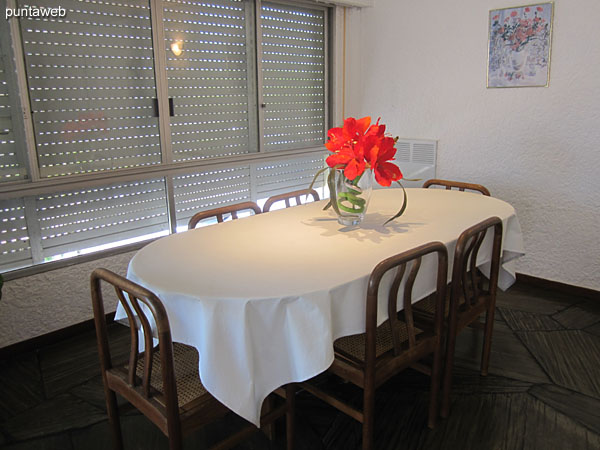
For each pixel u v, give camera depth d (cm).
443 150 373
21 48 246
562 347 260
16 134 254
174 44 309
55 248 279
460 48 350
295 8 379
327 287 151
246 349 143
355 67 415
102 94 282
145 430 203
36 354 263
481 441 192
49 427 206
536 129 325
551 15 305
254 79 361
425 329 198
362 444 181
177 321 153
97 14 272
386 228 215
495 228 213
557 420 203
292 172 410
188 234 211
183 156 330
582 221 316
